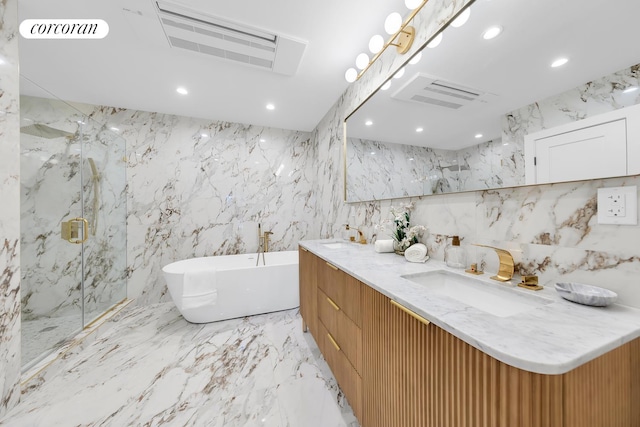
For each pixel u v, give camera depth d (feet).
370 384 3.22
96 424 3.83
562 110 2.51
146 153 8.88
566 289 2.40
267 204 10.54
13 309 4.15
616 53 2.10
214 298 7.23
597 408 1.66
